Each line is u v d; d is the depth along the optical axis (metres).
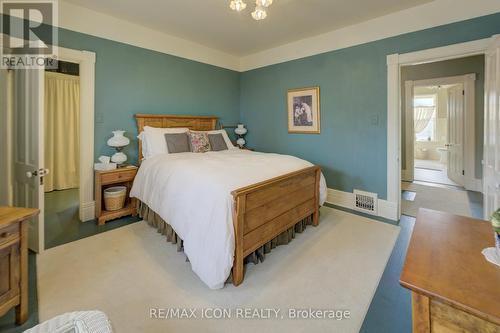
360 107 3.57
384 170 3.42
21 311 1.51
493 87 2.37
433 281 0.80
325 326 1.56
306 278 2.04
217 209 1.89
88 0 2.90
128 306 1.70
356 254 2.42
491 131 2.43
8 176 2.58
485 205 2.65
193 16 3.29
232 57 5.04
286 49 4.38
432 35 2.90
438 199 4.27
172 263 2.24
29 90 2.31
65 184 5.00
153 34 3.79
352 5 2.96
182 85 4.24
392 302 1.77
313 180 3.00
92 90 3.21
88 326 0.84
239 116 5.32
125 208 3.36
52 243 2.59
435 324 0.77
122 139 3.27
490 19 2.57
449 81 5.02
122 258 2.31
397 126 3.27
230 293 1.86
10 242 1.43
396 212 3.32
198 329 1.53
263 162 2.79
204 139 3.94
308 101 4.13
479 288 0.76
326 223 3.20
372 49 3.38
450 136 5.62
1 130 2.55
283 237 2.58
